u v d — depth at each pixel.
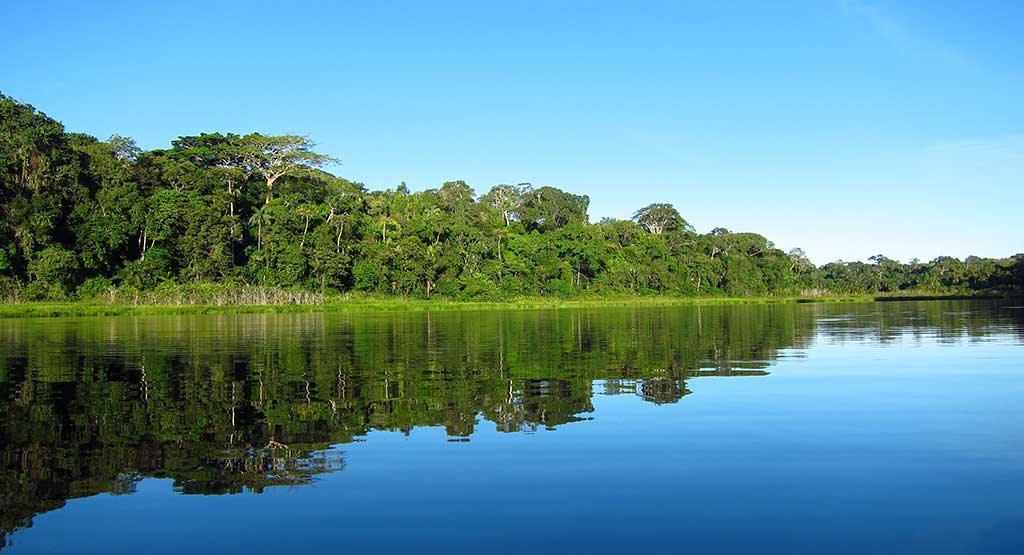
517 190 129.00
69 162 72.31
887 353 22.27
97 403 13.28
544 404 13.03
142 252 77.25
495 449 9.64
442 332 34.28
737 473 8.41
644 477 8.29
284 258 80.62
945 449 9.45
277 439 10.31
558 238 111.31
